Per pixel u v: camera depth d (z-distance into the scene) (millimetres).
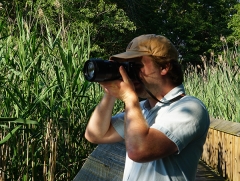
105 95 2139
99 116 2158
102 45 24891
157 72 1918
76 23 20438
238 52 7742
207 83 9406
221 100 7789
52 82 4410
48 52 4977
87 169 2311
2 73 4188
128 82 1866
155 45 1909
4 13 4938
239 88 7461
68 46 4773
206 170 7461
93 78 1812
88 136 2211
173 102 1922
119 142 2270
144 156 1772
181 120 1809
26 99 4262
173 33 32312
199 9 34438
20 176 4152
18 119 3191
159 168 1857
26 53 4270
